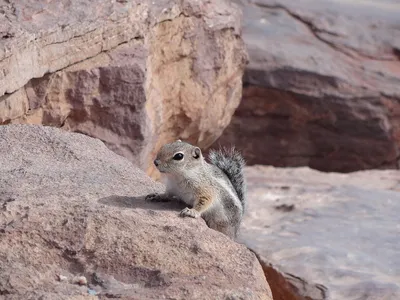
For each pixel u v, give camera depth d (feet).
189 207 22.77
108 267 19.22
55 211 20.30
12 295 17.75
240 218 24.09
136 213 20.88
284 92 59.21
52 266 19.07
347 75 60.64
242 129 59.41
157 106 40.40
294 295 32.71
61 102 36.52
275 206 41.70
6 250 19.21
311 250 35.24
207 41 44.42
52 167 23.81
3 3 35.50
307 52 61.57
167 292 18.30
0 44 31.89
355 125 60.13
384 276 33.40
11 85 32.35
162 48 41.86
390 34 65.41
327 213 40.65
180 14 42.65
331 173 55.26
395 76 61.72
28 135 25.57
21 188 21.80
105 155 25.34
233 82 47.75
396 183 51.47
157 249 19.60
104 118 37.55
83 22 36.19
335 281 32.81
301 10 65.87
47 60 34.65
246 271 19.36
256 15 64.95
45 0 36.35
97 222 20.07
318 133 60.18
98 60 37.42
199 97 44.37
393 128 60.54
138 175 24.12
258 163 60.18
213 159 24.98
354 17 66.33
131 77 37.42
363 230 38.11
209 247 19.84
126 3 38.45
